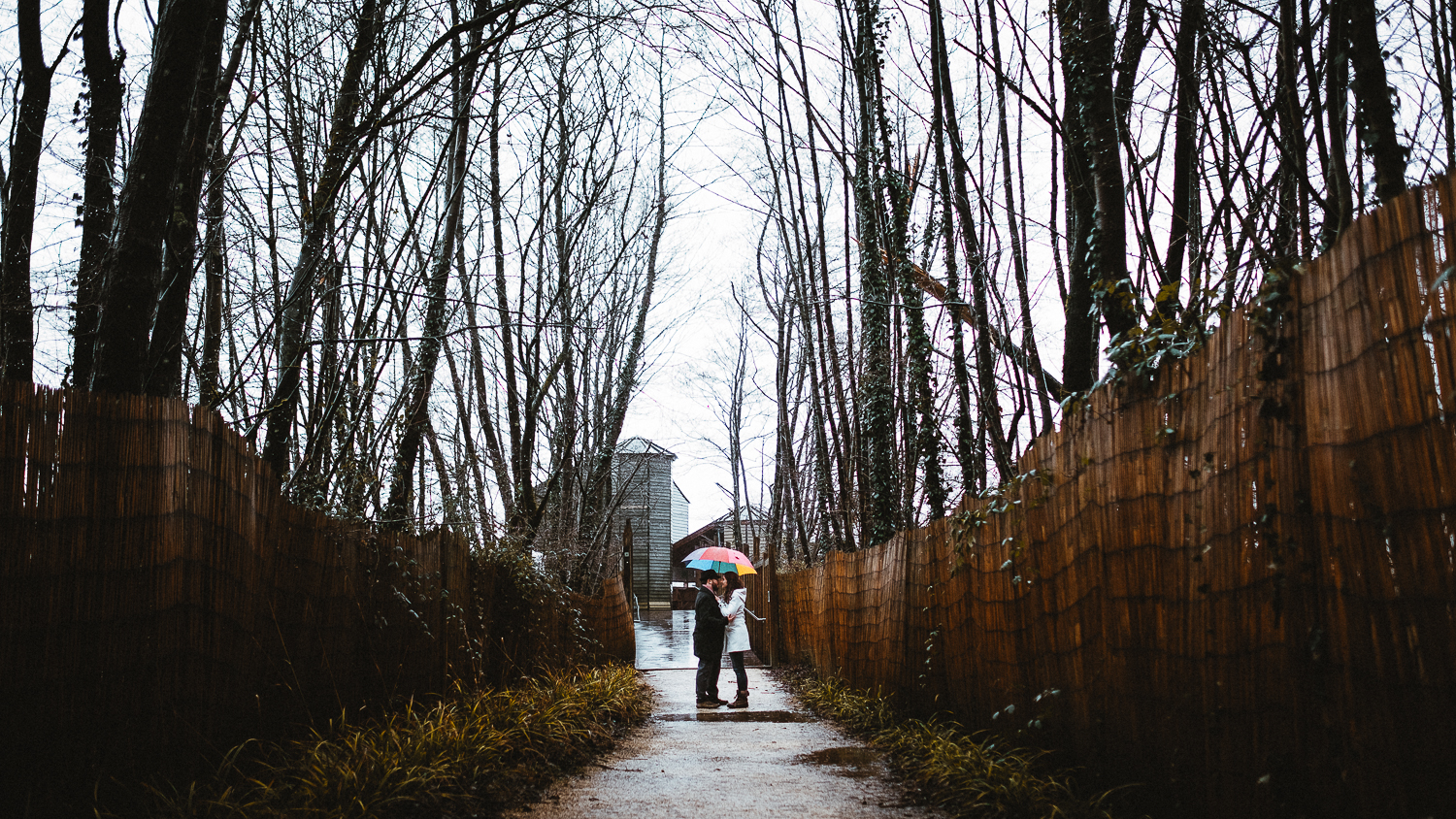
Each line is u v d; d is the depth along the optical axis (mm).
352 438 6820
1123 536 4082
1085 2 5602
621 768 6094
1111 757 4246
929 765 5465
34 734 3117
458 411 11930
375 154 7273
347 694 5441
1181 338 3693
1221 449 3299
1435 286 2002
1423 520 2234
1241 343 3152
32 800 3104
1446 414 2127
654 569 46031
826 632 11836
